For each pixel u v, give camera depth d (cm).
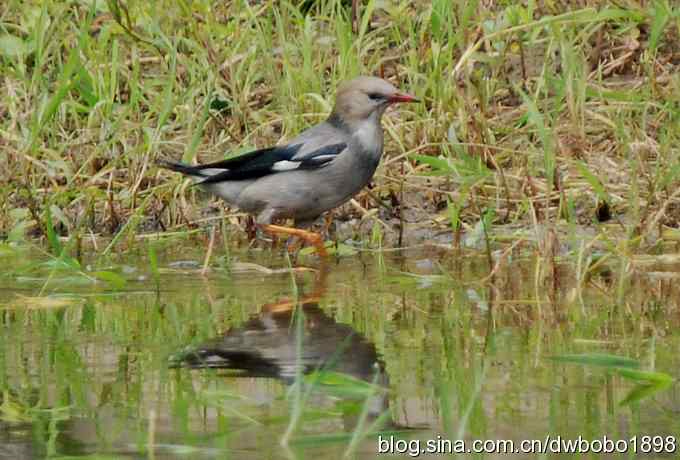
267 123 1432
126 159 1427
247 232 1323
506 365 830
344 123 1231
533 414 731
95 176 1373
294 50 1530
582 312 974
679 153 1309
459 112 1405
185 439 698
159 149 1447
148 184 1401
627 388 778
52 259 1211
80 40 1379
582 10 1452
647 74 1475
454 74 1426
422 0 1567
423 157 1293
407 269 1155
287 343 892
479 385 723
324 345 885
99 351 879
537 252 1178
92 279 1124
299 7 1600
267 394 778
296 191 1226
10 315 997
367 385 777
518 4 1520
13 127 1442
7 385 796
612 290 1048
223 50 1527
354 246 1270
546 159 1205
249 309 1003
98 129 1465
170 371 827
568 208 1274
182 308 1012
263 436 704
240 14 1609
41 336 925
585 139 1391
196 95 1510
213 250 1265
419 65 1504
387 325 942
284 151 1227
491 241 1255
